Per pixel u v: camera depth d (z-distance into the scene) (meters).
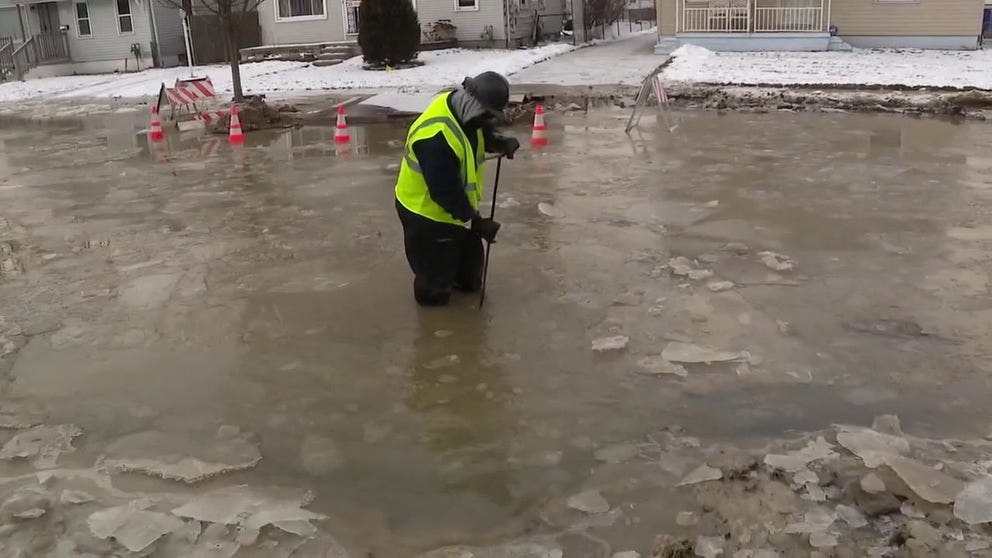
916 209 6.86
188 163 10.34
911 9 22.25
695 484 3.18
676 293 5.15
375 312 5.01
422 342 4.56
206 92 14.73
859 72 16.89
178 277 5.80
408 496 3.19
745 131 11.00
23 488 3.30
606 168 8.88
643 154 9.61
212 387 4.12
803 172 8.35
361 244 6.40
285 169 9.60
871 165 8.56
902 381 3.95
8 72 30.28
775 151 9.49
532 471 3.33
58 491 3.28
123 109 17.94
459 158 4.58
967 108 12.16
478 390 4.00
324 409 3.87
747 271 5.50
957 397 3.79
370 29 22.34
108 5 30.19
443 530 2.98
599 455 3.42
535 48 27.38
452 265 4.96
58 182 9.41
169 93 14.36
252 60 28.14
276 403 3.95
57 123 15.88
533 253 6.00
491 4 26.81
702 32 23.16
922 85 14.59
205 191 8.55
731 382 3.99
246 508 3.13
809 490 3.10
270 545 2.91
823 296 5.03
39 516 3.10
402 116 13.59
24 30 31.83
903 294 5.02
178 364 4.40
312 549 2.89
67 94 22.25
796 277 5.36
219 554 2.87
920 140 9.92
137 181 9.27
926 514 2.93
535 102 14.61
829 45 22.27
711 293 5.13
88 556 2.87
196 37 30.39
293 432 3.68
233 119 11.77
